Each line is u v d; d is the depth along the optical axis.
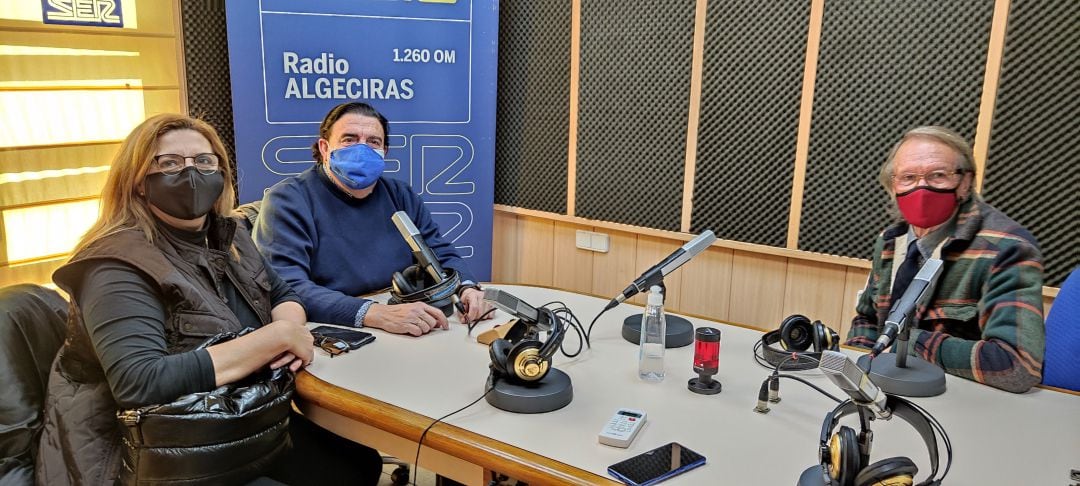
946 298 1.75
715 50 2.89
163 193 1.46
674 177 3.10
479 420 1.33
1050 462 1.20
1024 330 1.53
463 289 2.10
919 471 1.16
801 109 2.73
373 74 3.14
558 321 1.45
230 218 1.64
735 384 1.52
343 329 1.84
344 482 1.68
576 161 3.37
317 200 2.27
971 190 1.74
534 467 1.16
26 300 1.46
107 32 2.77
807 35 2.67
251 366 1.43
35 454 1.37
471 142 3.36
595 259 3.45
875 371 1.52
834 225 2.74
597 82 3.22
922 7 2.44
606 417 1.35
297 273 2.10
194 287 1.49
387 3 3.09
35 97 2.64
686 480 1.12
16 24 2.57
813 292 2.88
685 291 3.21
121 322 1.34
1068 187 2.31
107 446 1.36
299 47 3.00
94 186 2.84
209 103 3.05
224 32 3.03
